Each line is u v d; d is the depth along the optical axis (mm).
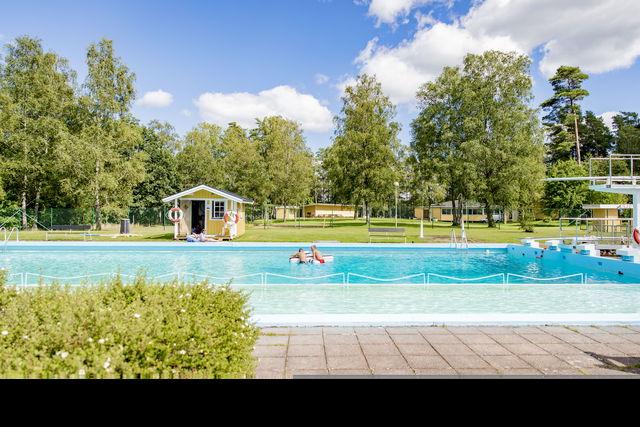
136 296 3846
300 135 45969
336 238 22703
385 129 33938
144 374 2484
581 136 53656
